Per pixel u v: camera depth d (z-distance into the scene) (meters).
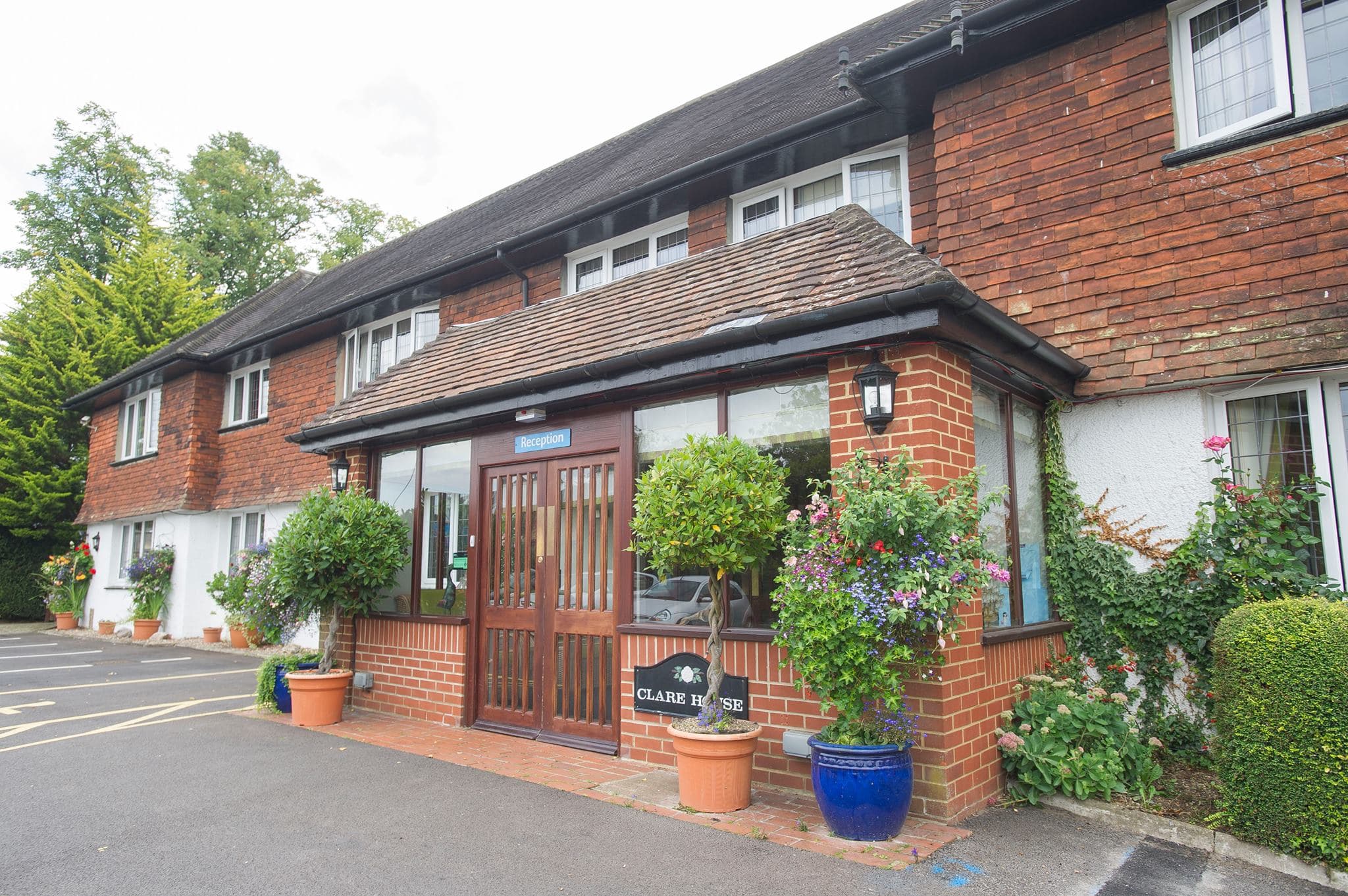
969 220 7.36
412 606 8.63
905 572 4.47
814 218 7.29
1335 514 5.74
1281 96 6.07
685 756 5.23
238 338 18.36
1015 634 5.75
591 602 6.93
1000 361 5.66
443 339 10.22
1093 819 4.98
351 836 4.81
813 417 5.75
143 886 4.11
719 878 4.13
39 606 23.08
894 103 7.89
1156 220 6.39
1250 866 4.36
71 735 7.66
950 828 4.74
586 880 4.14
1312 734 4.35
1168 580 6.16
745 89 13.59
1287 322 5.76
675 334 6.34
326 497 8.38
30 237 31.81
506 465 7.83
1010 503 6.18
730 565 5.07
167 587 18.22
